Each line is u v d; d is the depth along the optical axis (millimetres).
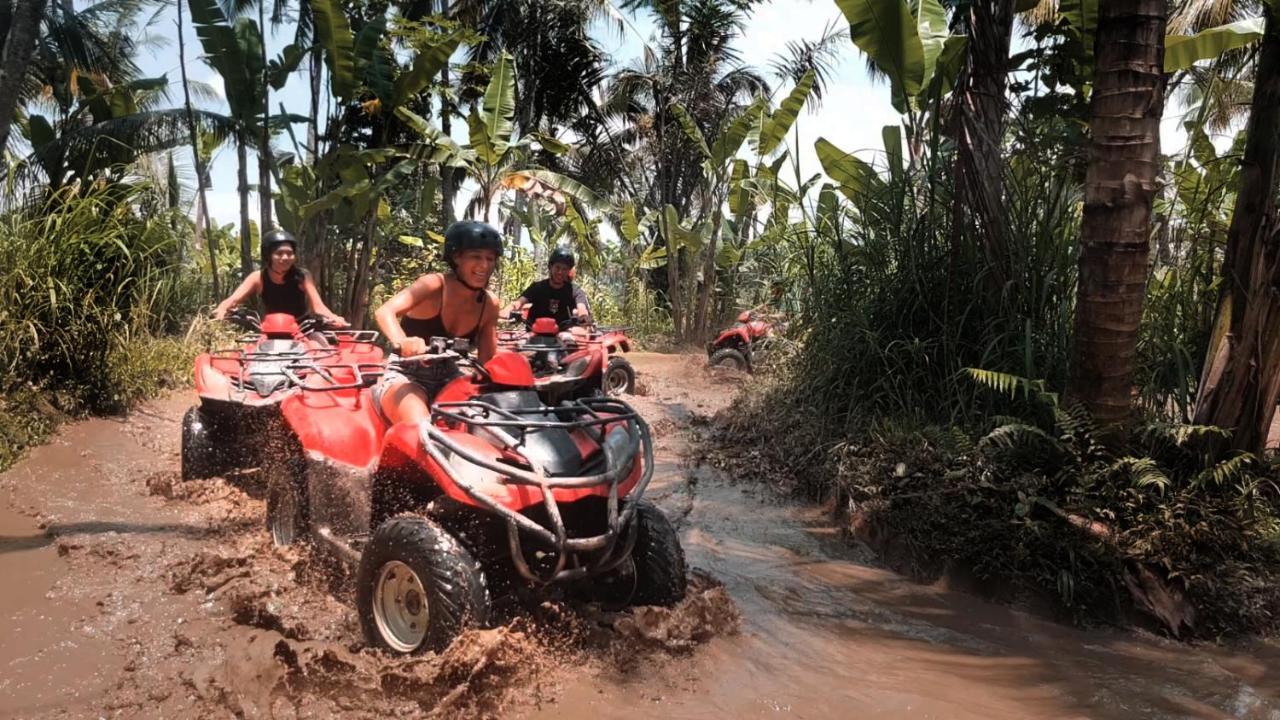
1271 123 4812
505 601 3887
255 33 13320
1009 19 6320
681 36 20094
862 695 3445
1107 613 4422
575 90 22078
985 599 4695
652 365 14203
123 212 8664
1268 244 4805
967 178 6184
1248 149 4891
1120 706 3455
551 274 9484
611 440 3857
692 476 6863
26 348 7293
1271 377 4840
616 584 4027
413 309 4203
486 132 14711
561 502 3658
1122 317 4836
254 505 5531
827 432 6598
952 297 6336
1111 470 4793
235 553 4520
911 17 6363
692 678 3512
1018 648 4055
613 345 10125
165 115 12188
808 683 3537
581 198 16484
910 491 5359
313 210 13133
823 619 4285
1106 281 4844
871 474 5656
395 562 3480
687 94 20109
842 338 6680
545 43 21594
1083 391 4984
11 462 6137
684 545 5328
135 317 8602
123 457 6598
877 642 4039
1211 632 4281
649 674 3516
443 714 3113
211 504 5543
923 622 4336
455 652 3199
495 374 3902
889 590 4766
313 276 14242
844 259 6883
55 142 11414
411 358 3760
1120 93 4730
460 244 4105
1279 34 4777
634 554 3949
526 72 21938
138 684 3260
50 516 5176
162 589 4160
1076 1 6672
